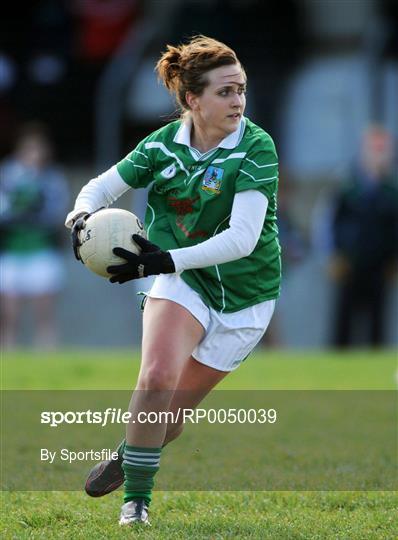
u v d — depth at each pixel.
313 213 66.12
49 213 55.00
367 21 70.88
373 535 18.31
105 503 20.94
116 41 70.31
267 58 65.69
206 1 65.00
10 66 70.19
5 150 69.19
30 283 55.12
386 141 54.38
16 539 17.98
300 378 37.72
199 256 18.64
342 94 68.06
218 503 20.83
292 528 18.66
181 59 19.23
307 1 70.56
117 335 63.16
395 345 59.69
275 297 20.17
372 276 54.41
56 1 70.44
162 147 19.70
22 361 41.88
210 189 19.12
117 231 18.81
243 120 19.55
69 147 70.00
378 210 54.00
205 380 19.94
